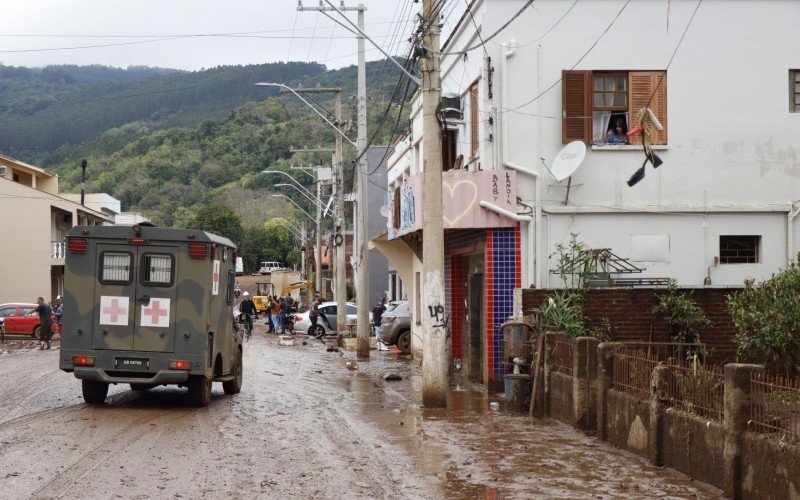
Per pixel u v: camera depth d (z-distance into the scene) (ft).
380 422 48.67
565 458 37.47
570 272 60.44
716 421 31.50
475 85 67.31
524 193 62.34
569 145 60.49
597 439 42.16
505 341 54.90
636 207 62.54
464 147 71.67
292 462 36.65
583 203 62.64
